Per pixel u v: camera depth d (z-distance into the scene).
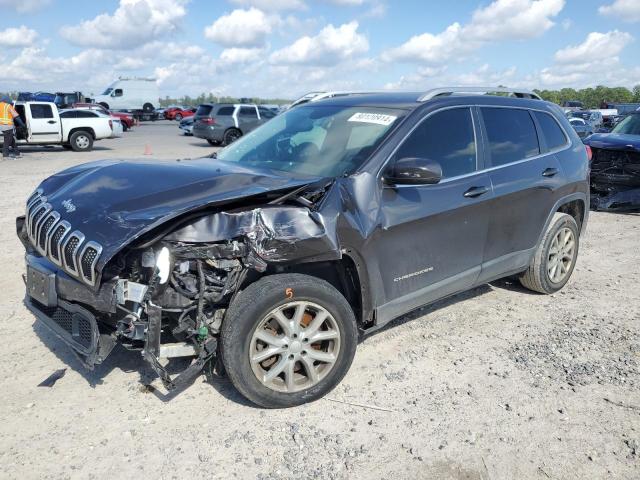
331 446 3.09
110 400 3.46
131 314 3.05
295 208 3.27
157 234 3.01
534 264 5.28
